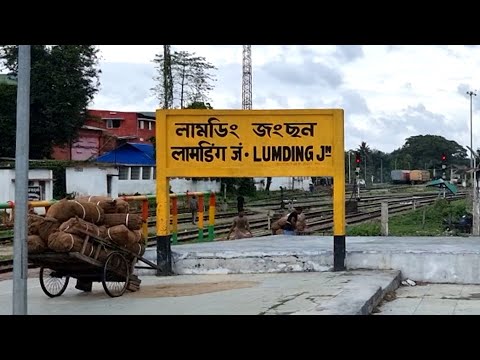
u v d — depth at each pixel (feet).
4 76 169.27
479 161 142.00
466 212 116.88
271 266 39.63
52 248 29.12
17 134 19.21
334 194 38.88
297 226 64.85
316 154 38.32
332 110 38.09
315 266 39.40
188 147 38.83
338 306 26.53
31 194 115.24
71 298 31.94
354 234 85.51
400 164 436.35
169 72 180.45
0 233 92.99
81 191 141.90
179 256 40.09
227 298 30.01
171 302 29.58
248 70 268.82
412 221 113.80
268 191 223.30
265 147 38.40
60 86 163.63
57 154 193.16
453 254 38.45
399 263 39.06
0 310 29.17
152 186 186.09
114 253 31.35
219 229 99.09
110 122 245.86
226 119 38.55
